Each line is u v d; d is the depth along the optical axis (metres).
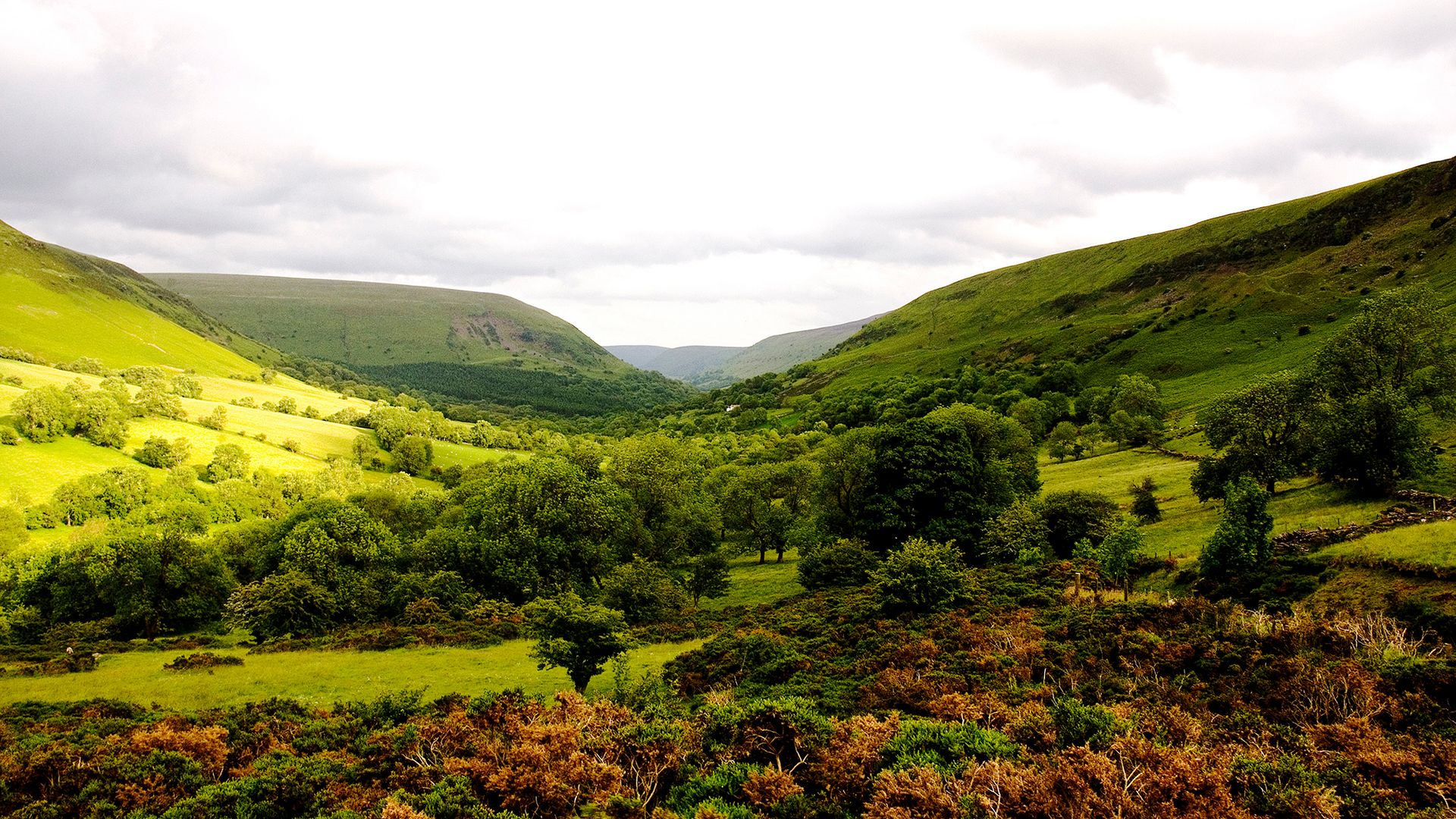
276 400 191.50
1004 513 55.75
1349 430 47.19
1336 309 151.88
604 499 69.75
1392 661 19.11
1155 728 17.16
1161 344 167.25
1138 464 85.75
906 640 30.41
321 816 15.40
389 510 81.44
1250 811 13.44
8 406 110.38
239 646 48.84
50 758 18.73
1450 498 40.41
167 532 60.88
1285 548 36.44
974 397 165.25
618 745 18.03
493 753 17.89
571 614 28.55
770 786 15.53
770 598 57.44
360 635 47.47
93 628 54.91
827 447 73.69
